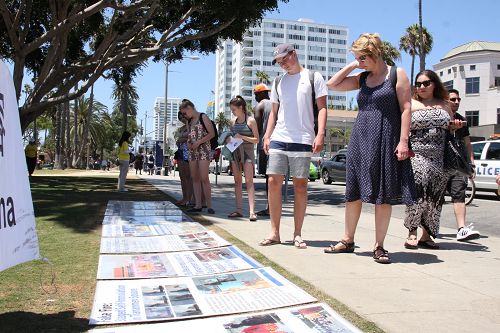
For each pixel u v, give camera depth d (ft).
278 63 16.14
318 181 82.12
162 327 8.64
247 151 22.66
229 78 532.73
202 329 8.54
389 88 13.94
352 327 8.63
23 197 9.08
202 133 24.67
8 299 10.05
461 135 19.76
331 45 507.71
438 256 15.21
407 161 14.14
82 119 221.66
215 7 43.01
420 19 110.52
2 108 8.71
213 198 36.65
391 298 10.46
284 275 12.18
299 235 16.10
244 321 8.91
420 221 16.48
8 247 8.38
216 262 13.37
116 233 17.76
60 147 130.62
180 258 13.84
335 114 319.68
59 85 58.90
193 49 57.36
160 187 46.57
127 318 9.00
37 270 12.35
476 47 159.94
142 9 51.67
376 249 14.19
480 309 9.82
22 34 45.21
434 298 10.52
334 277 12.14
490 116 153.48
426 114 16.47
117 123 329.72
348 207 15.25
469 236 18.39
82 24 55.93
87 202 28.76
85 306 9.73
